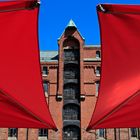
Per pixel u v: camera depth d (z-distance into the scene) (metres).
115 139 39.41
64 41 44.09
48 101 40.88
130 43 7.70
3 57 7.58
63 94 41.44
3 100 7.70
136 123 8.26
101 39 7.84
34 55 7.70
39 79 7.86
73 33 44.19
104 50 7.92
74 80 42.16
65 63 43.03
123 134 39.56
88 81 41.81
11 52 7.57
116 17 7.46
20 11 7.11
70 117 40.31
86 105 40.59
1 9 6.94
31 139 39.25
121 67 7.96
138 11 7.23
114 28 7.64
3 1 6.80
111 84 8.05
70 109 40.75
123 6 7.18
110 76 8.04
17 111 7.88
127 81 8.00
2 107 7.80
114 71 8.01
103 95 8.08
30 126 8.28
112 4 7.22
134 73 7.96
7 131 39.59
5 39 7.41
